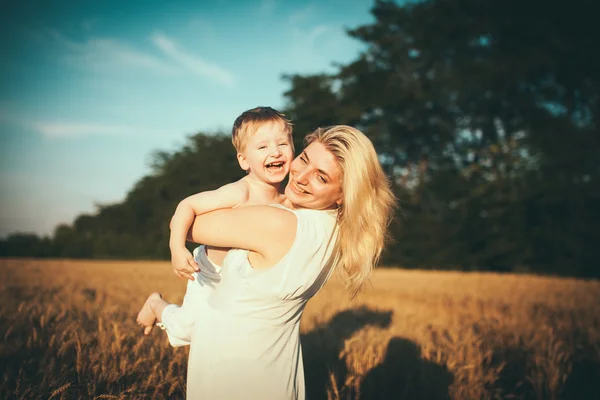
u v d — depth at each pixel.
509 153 35.16
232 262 2.10
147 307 2.70
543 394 4.06
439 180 39.00
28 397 2.87
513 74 33.59
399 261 34.94
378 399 3.68
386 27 43.38
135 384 2.98
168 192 46.28
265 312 2.06
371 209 2.23
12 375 3.22
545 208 32.03
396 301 8.88
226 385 2.01
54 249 44.62
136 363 3.21
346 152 2.18
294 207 2.38
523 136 34.78
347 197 2.19
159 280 12.48
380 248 2.34
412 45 41.28
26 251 44.22
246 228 2.03
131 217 50.41
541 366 4.42
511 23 34.84
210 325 2.10
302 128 39.75
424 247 34.78
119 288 9.71
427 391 3.75
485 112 39.72
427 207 39.75
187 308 2.33
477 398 3.75
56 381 2.86
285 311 2.11
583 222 31.17
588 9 32.12
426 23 39.28
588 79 33.44
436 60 41.50
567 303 9.38
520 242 32.09
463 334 5.23
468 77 36.06
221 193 2.36
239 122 2.72
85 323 4.79
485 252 33.41
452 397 3.74
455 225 35.00
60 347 3.69
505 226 33.25
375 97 41.34
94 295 7.94
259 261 2.08
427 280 17.59
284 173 2.70
